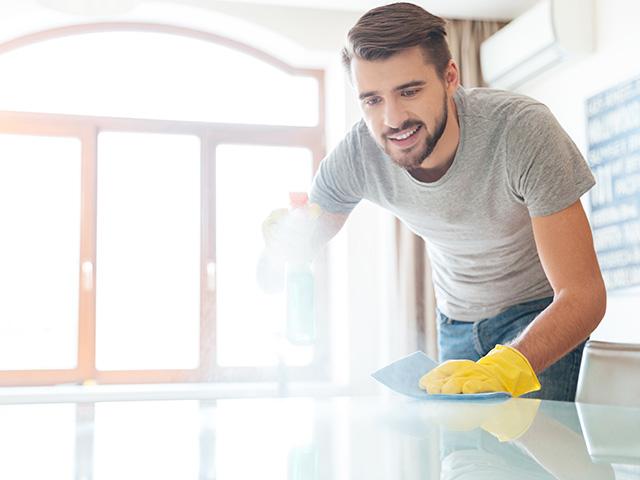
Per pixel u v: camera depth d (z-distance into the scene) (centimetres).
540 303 159
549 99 360
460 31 390
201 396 331
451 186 144
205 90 391
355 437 63
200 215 382
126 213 376
